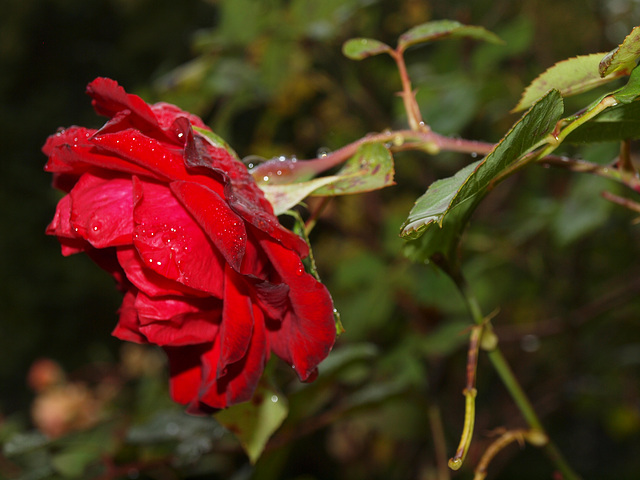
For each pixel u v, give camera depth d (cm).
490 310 63
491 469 65
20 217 140
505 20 63
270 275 22
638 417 68
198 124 23
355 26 61
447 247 24
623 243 64
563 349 71
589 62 22
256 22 50
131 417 43
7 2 139
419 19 64
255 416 27
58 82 145
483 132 62
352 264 58
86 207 21
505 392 75
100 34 139
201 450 38
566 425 97
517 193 67
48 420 66
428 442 65
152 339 22
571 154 51
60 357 136
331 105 68
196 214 20
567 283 64
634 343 74
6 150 141
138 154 20
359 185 23
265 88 55
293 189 23
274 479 43
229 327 21
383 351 56
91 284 139
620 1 58
